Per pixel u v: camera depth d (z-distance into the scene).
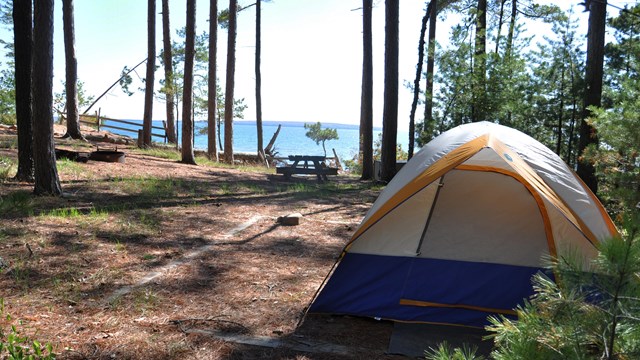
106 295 5.05
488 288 4.75
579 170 11.85
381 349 4.20
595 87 12.22
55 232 6.93
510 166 4.68
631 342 1.82
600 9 12.07
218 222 8.49
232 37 22.05
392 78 14.60
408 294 4.81
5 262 5.59
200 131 37.50
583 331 1.87
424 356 4.06
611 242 1.82
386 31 14.49
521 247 4.87
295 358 3.96
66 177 11.05
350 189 13.24
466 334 4.48
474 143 4.92
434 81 15.56
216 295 5.23
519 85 15.48
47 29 8.80
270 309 4.93
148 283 5.44
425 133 15.52
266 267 6.23
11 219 7.31
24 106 9.98
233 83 22.06
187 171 14.58
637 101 6.41
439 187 5.12
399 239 5.02
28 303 4.68
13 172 10.64
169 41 25.23
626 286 1.83
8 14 24.94
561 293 2.03
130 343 4.05
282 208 10.04
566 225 4.50
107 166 13.29
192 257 6.47
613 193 5.77
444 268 4.87
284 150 107.88
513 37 16.61
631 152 6.43
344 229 8.45
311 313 4.85
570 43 15.23
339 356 4.03
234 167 18.58
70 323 4.35
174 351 3.96
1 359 3.45
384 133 14.84
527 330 1.98
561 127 15.96
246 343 4.18
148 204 9.38
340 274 5.00
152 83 22.34
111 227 7.49
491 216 5.03
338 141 160.88
